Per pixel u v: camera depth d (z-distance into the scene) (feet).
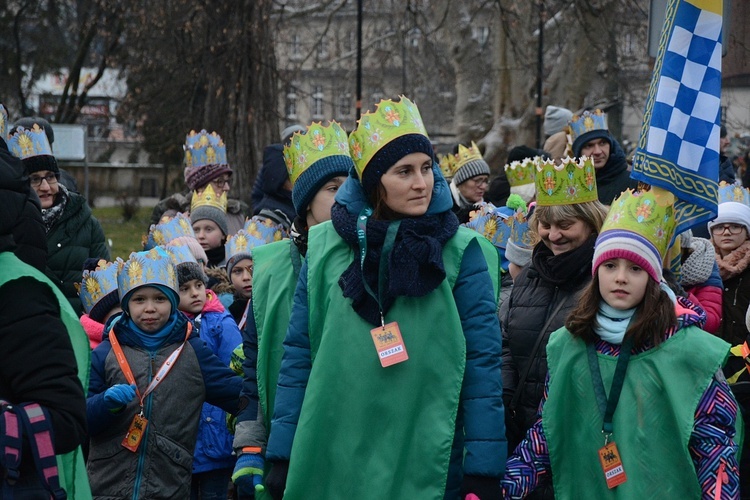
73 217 25.11
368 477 13.52
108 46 96.48
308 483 13.75
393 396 13.56
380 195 13.93
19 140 23.89
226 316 22.07
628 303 14.30
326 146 16.57
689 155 15.85
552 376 14.82
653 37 23.08
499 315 17.60
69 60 123.95
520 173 27.35
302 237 16.29
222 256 29.45
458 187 30.91
